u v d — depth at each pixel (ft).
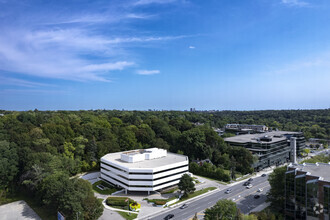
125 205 257.14
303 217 208.44
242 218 197.06
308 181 201.16
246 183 337.72
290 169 234.58
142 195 289.33
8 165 288.92
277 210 245.86
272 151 456.86
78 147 383.65
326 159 452.76
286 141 510.99
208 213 200.85
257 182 348.38
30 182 268.21
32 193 282.36
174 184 313.73
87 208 216.13
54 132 406.41
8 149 309.83
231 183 345.92
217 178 366.63
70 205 210.38
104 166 341.00
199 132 459.73
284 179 245.04
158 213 242.37
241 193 300.81
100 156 394.73
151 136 492.95
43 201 231.30
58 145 382.01
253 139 487.61
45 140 361.10
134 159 325.01
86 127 447.42
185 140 456.04
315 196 195.83
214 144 466.29
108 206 258.78
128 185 288.51
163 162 324.39
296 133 563.07
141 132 491.31
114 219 228.63
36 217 238.07
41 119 542.57
